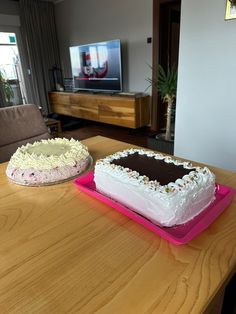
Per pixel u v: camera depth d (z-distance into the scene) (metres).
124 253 0.63
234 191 0.88
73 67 4.65
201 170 0.84
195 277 0.55
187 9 1.83
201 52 1.86
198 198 0.77
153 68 3.58
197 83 1.96
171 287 0.53
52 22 5.00
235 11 1.60
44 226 0.76
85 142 1.51
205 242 0.66
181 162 0.95
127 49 3.95
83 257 0.62
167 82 2.42
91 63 4.24
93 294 0.52
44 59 5.05
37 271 0.59
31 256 0.64
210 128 2.00
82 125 4.66
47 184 1.02
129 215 0.78
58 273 0.58
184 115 2.14
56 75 5.32
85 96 4.28
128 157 1.00
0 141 1.55
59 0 4.73
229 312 0.77
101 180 0.91
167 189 0.72
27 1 4.52
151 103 3.84
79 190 0.98
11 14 4.50
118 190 0.84
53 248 0.66
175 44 3.73
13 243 0.69
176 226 0.73
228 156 1.96
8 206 0.88
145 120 3.86
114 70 3.90
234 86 1.76
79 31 4.68
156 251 0.64
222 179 0.99
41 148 1.19
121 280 0.55
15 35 4.67
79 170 1.10
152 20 3.45
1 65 4.66
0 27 4.46
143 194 0.75
